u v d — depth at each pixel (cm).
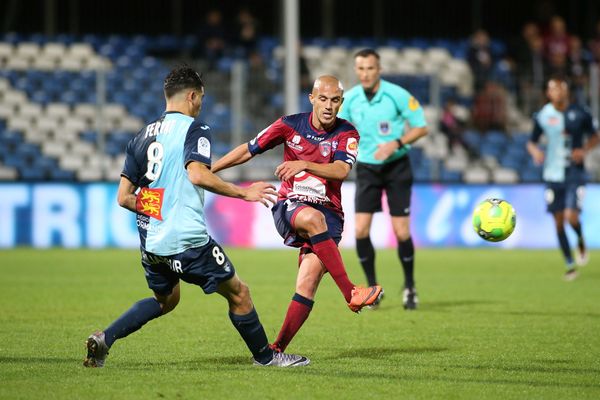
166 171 1888
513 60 7506
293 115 2166
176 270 1905
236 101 5800
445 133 6372
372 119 3095
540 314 2981
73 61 7069
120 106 6631
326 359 2147
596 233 5834
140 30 8362
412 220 5784
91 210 5612
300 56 6488
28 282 3841
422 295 3534
